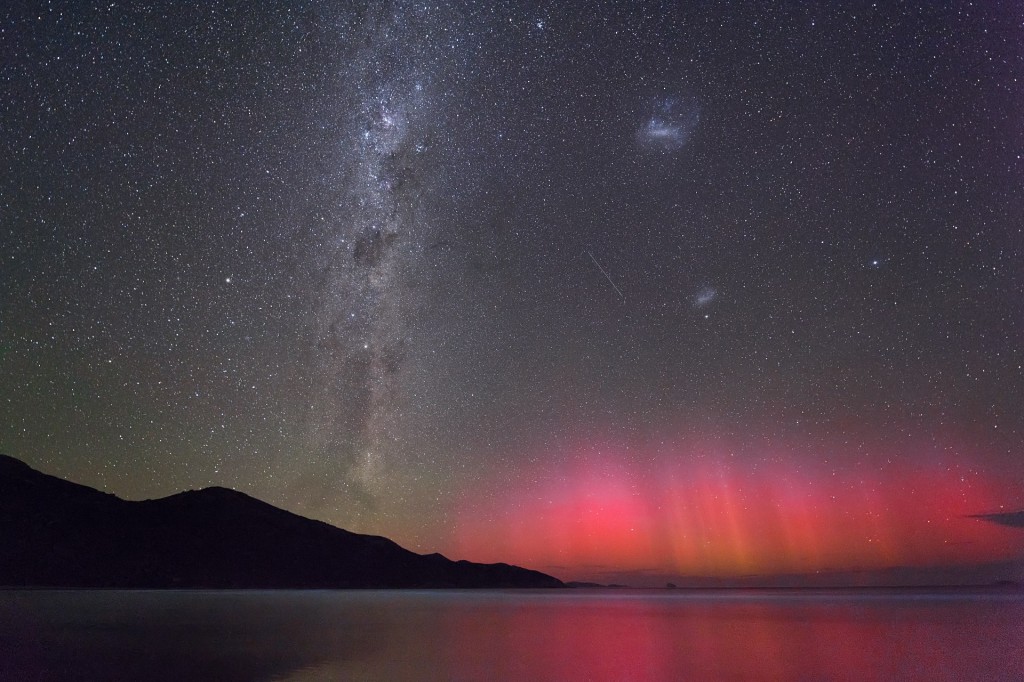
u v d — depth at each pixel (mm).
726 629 26359
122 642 20203
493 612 38500
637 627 27328
